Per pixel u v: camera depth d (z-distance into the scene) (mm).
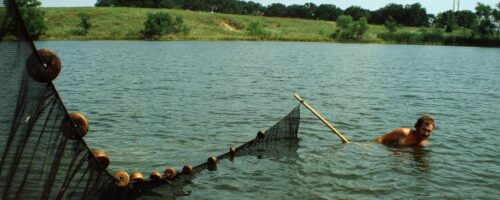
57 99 6316
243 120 16938
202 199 9008
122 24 127875
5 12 5430
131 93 23609
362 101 22203
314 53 69000
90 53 59094
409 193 9570
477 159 12062
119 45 84250
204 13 158000
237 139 14000
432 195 9477
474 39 122375
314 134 14633
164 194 9164
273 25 157500
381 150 12805
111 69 37469
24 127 5895
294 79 31938
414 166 11344
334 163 11477
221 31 141375
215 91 24938
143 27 127750
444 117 18250
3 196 5691
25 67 5805
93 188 7254
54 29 116438
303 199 9156
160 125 15664
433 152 12680
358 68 42938
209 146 13070
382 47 100688
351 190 9688
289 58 56031
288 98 22797
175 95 23125
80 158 6852
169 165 11211
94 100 21062
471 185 10094
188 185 9719
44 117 6145
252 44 100188
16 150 5824
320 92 25328
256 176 10398
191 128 15320
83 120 7676
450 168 11242
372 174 10695
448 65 49125
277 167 11062
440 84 30391
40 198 6137
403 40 130375
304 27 161250
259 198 9156
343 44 114688
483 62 54875
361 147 13102
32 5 98688
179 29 124875
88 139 13484
